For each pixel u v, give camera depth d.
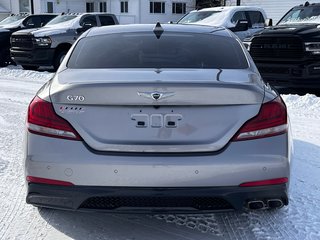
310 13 10.84
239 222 3.57
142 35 4.02
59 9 33.47
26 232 3.42
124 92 2.93
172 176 2.92
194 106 2.96
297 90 10.28
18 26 16.33
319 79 8.99
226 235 3.37
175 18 34.03
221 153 2.95
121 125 2.97
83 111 2.99
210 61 3.65
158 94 2.92
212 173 2.93
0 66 16.25
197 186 2.95
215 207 3.02
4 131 6.52
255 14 13.70
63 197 3.02
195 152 2.96
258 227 3.47
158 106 2.95
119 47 3.81
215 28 4.36
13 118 7.40
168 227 3.51
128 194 2.94
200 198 2.98
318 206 3.82
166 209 2.99
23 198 4.03
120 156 2.94
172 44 3.86
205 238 3.33
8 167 4.85
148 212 3.01
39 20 17.03
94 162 2.94
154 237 3.35
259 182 2.99
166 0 33.38
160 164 2.91
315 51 8.92
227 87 2.96
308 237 3.30
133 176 2.93
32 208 3.82
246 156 2.96
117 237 3.36
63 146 2.99
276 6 25.12
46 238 3.33
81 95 2.99
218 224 3.54
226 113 2.98
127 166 2.92
